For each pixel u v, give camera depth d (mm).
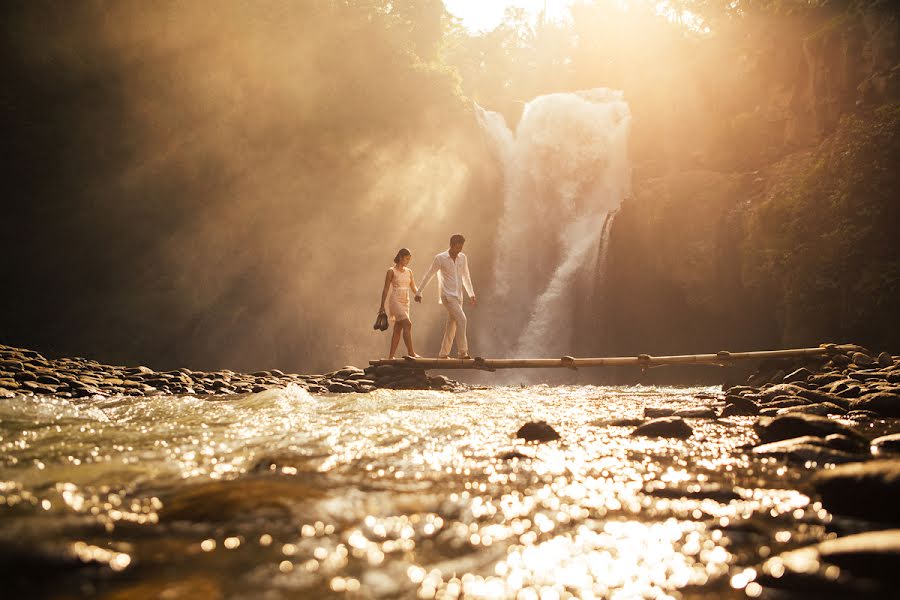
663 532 1713
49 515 1828
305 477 2463
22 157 20578
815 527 1758
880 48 20703
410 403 6234
